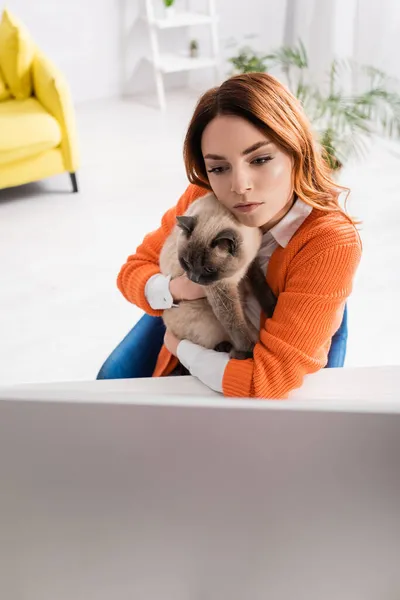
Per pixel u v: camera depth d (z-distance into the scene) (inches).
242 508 12.6
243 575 13.5
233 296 43.4
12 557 13.7
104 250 123.0
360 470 11.9
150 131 180.4
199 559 13.4
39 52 146.6
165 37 204.2
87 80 203.0
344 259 40.4
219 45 209.6
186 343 45.9
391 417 11.3
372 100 132.3
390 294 107.0
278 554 13.1
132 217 135.2
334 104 123.0
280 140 35.2
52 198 144.0
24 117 134.3
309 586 13.5
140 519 12.9
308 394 39.9
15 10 182.7
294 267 41.9
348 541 12.8
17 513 13.0
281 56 141.7
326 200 41.4
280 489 12.3
